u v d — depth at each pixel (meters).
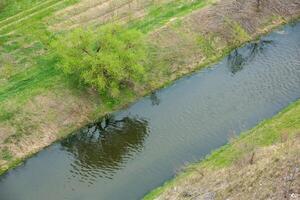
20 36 68.06
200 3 73.94
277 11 75.31
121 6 73.31
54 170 54.78
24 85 61.34
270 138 51.66
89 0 74.12
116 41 60.28
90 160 55.75
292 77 64.81
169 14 72.00
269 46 70.50
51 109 59.28
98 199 51.03
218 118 59.22
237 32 71.44
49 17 70.94
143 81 63.72
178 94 63.12
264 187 42.84
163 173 52.88
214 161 51.19
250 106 60.56
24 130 57.19
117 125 59.53
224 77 65.38
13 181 53.72
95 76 59.34
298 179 42.47
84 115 60.09
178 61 66.56
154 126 58.97
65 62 59.25
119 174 53.66
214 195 44.31
